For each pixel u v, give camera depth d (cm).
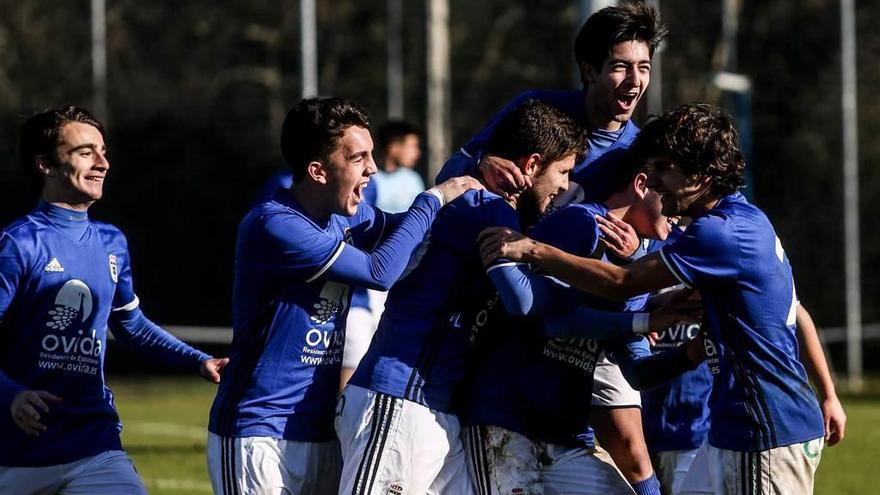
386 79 8794
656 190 1736
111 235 1953
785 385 1667
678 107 1741
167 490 3150
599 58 2059
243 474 1778
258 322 1803
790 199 6888
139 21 8325
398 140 4116
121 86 7725
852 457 3662
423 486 1770
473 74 8400
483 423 1816
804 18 7450
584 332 1798
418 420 1759
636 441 2070
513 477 1808
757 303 1666
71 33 7981
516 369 1833
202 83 8275
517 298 1741
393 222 1958
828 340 6356
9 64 7788
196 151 7162
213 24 8638
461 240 1795
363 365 1798
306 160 1805
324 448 1831
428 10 6147
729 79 6531
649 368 1872
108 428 1895
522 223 1903
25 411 1769
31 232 1866
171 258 7006
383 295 2964
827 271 6656
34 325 1855
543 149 1827
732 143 1700
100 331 1911
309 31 6019
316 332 1811
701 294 1709
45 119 1888
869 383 6078
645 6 2072
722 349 1688
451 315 1788
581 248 1817
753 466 1662
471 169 2006
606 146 2105
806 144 6938
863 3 7444
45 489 1858
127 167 7106
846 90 6106
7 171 7081
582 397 1881
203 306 6969
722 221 1667
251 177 7150
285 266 1781
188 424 4647
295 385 1803
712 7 7781
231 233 7044
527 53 8431
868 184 6800
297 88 8744
